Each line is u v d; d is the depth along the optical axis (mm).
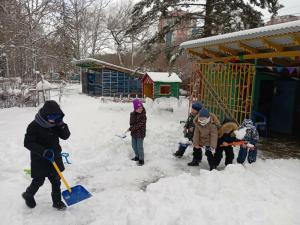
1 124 9273
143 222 3744
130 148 7055
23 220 3893
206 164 6371
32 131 3836
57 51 17734
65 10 16203
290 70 8516
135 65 36281
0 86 15070
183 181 4871
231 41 7441
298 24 5652
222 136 5961
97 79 22641
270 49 7484
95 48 38344
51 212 4109
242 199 4336
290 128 9805
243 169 5262
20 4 14234
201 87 9891
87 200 4492
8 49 14641
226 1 13414
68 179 5328
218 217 3779
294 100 9695
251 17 13391
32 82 16875
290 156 7188
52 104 3846
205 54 9680
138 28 14680
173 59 14000
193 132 6359
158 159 6582
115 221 3846
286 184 4945
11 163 5789
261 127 9289
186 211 3922
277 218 3795
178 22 13836
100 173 5695
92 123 9773
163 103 14820
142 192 4609
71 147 6973
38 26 16188
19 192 4617
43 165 3955
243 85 8320
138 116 6176
